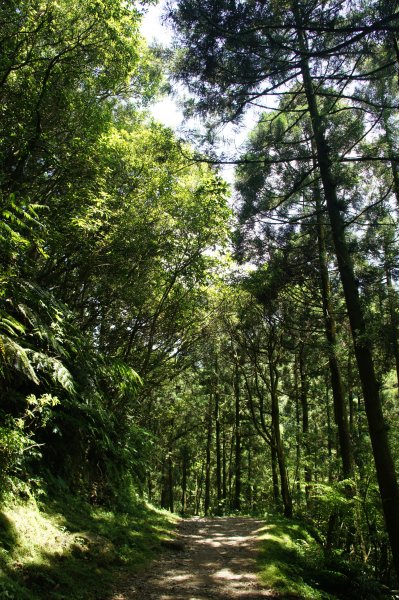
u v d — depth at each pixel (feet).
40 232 23.21
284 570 25.02
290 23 23.72
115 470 33.32
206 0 23.04
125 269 35.42
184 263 40.63
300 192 40.70
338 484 33.63
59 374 20.70
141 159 36.42
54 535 19.57
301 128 41.04
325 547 35.35
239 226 39.86
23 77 29.22
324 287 42.27
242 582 21.81
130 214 34.58
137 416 46.06
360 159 27.71
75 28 29.76
